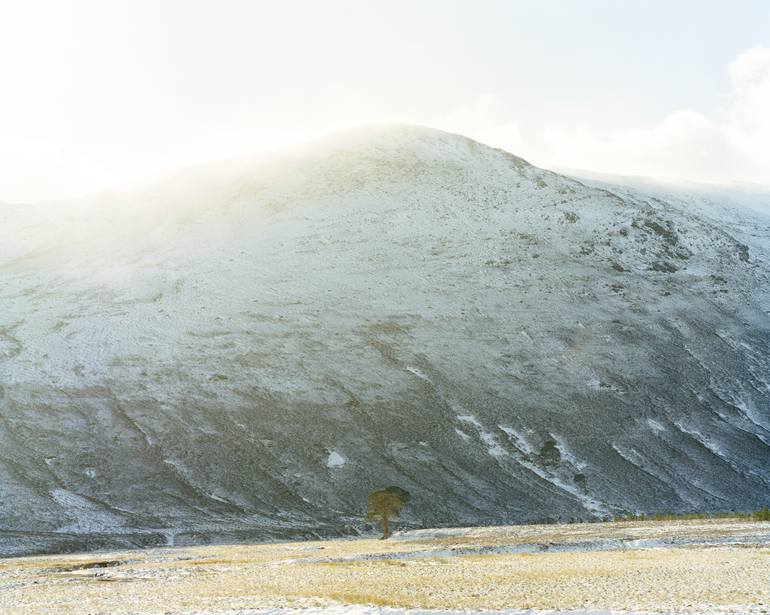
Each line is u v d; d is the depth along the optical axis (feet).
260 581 139.85
